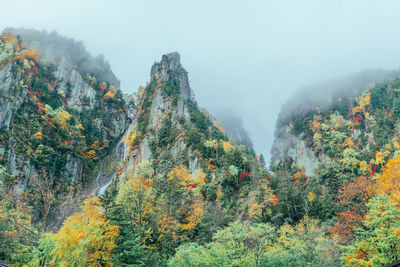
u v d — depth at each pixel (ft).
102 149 544.21
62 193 193.67
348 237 104.27
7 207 100.99
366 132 505.66
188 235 141.08
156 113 462.60
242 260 95.35
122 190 118.32
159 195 143.64
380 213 74.28
